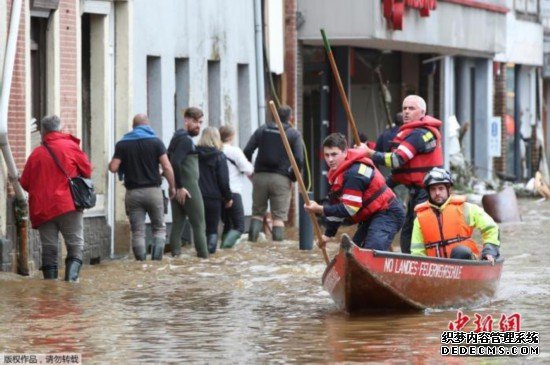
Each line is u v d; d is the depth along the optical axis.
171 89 41.19
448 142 66.38
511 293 27.69
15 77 31.97
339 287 24.62
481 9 64.06
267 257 35.81
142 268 32.91
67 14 34.66
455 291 25.38
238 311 25.41
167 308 25.88
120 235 37.12
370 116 59.09
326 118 55.03
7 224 31.22
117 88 37.88
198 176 35.59
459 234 26.12
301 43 52.25
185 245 39.78
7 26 31.48
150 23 39.69
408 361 19.88
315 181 54.91
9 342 21.84
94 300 27.06
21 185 30.20
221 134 38.91
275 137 39.78
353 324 23.52
